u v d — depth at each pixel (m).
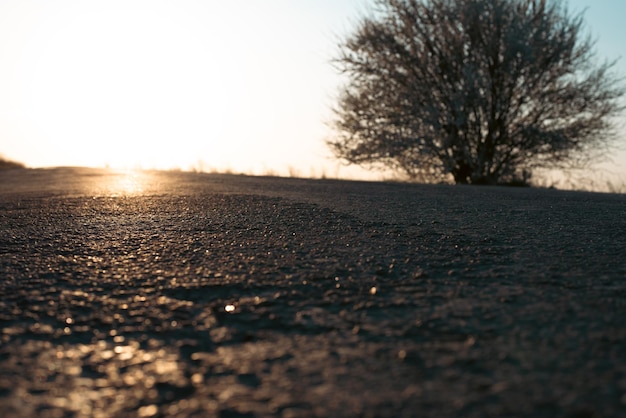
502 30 18.02
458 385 1.86
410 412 1.69
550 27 18.20
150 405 1.76
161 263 3.59
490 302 2.76
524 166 19.23
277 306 2.73
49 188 9.25
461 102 18.00
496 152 19.27
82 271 3.43
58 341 2.32
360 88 19.41
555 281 3.13
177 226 4.91
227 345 2.26
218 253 3.85
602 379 1.88
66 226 5.06
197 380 1.93
